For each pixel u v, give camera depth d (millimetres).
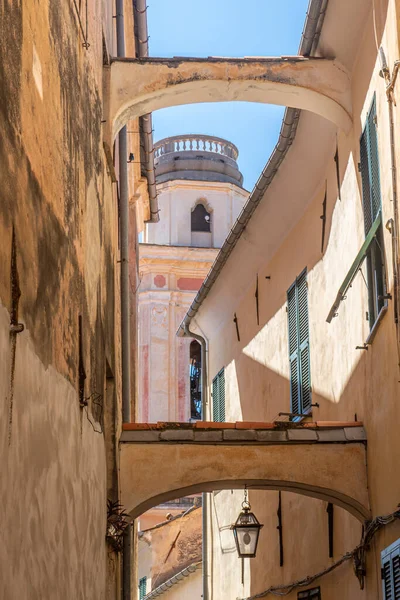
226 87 12453
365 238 11539
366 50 11609
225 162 40969
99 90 10883
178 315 38250
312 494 11836
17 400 5832
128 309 13430
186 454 11633
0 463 5355
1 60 5695
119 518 10805
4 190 5660
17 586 5703
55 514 7039
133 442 11641
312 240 15094
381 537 10859
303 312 15461
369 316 11406
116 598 11484
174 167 40594
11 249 5805
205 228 39812
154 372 37656
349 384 12609
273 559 16453
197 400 38156
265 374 17844
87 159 9508
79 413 8336
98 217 10219
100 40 11312
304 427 11758
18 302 5895
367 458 11625
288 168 15211
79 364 8461
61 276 7613
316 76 12562
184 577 24875
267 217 16938
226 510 20359
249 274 19219
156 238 39562
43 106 7043
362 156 11844
